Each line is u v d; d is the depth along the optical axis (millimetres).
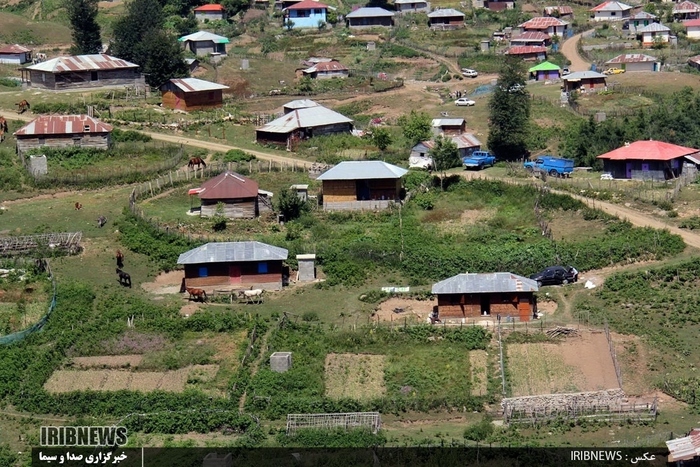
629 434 78688
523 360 88562
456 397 84125
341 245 108312
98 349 91250
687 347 89812
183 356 90188
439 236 111375
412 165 134125
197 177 128375
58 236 110000
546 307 96750
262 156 138875
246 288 101812
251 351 90438
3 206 121500
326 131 146875
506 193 121375
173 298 100062
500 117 139125
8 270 104500
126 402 84750
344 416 81062
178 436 80938
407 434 80062
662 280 99750
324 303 99250
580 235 110250
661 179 124750
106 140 136125
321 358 89375
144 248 108688
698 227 109000
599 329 92000
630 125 145375
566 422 80500
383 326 93188
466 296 94875
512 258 104250
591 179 125812
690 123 146750
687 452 69062
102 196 123625
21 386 87125
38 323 94812
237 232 112375
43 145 134500
